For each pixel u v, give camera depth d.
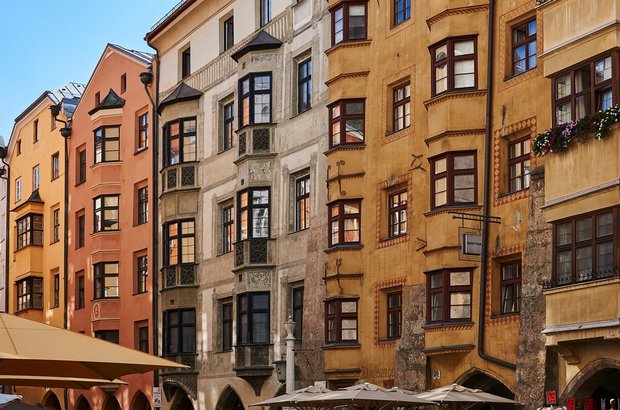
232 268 43.66
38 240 63.09
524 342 27.95
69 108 60.88
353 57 36.19
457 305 30.56
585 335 25.11
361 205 35.69
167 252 47.56
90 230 55.84
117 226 54.41
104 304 53.88
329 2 37.16
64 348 15.66
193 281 46.41
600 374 26.28
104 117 55.03
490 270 29.83
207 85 46.69
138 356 16.30
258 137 41.56
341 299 35.56
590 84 25.78
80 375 18.19
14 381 19.62
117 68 55.16
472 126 30.77
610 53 25.22
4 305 67.19
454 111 30.97
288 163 40.50
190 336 46.44
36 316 62.47
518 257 29.31
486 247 29.95
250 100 41.84
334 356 35.34
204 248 46.00
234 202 43.97
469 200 30.62
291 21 41.00
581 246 25.69
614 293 24.44
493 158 30.22
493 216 29.95
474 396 27.08
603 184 24.95
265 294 41.06
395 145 34.25
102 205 54.50
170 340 46.94
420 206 32.75
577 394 26.39
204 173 46.41
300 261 39.28
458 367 30.59
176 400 47.56
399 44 34.50
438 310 31.03
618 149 24.69
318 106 38.84
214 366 44.47
